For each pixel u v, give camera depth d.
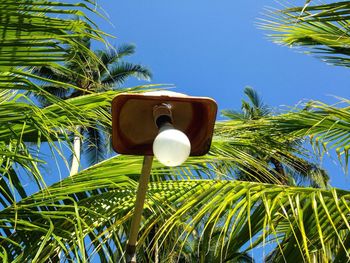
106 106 3.75
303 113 4.72
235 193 4.03
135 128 2.56
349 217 3.99
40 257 3.60
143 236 4.01
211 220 3.95
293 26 5.16
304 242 3.40
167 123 2.36
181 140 2.20
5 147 3.13
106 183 4.07
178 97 2.45
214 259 3.93
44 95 3.01
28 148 3.26
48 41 2.96
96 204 4.13
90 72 3.42
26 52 2.95
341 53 4.84
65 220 3.86
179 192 4.36
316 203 3.91
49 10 2.95
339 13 3.69
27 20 2.90
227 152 4.62
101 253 3.95
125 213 4.36
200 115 2.54
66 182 3.89
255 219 3.97
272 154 4.95
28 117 3.05
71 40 3.00
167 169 4.48
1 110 3.02
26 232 3.76
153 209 4.15
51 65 3.03
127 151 2.59
